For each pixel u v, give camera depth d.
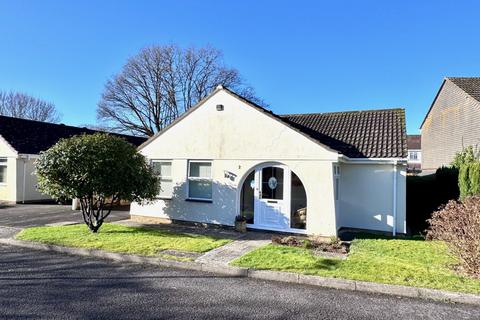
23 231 10.44
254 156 11.47
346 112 16.00
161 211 13.09
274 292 5.93
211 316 4.86
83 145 10.08
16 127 21.84
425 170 31.16
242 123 11.73
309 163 10.64
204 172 12.55
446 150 25.70
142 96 40.84
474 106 21.22
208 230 11.48
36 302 5.24
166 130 13.21
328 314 5.01
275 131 11.17
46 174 9.71
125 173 10.39
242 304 5.34
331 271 6.70
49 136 23.42
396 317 4.94
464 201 7.45
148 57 40.66
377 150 12.13
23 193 19.53
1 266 7.16
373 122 14.30
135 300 5.43
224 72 44.22
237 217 11.39
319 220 10.42
